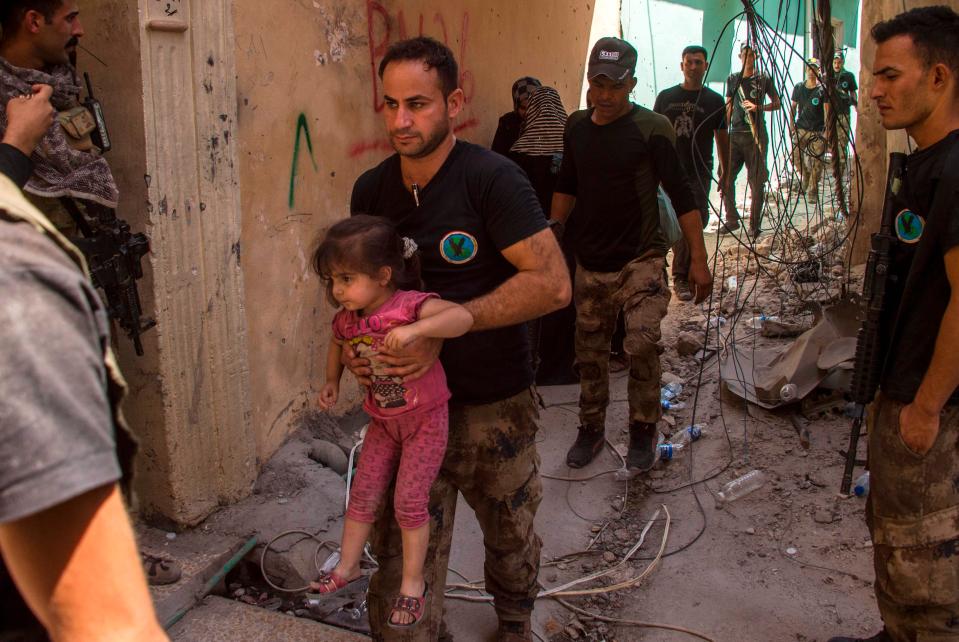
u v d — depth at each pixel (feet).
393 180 7.29
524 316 6.81
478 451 7.54
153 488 10.18
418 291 6.82
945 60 6.77
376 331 6.57
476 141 19.63
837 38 32.45
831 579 10.43
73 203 8.05
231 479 10.78
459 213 6.95
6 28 7.46
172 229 9.50
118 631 2.72
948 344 6.61
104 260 8.29
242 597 9.97
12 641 3.27
